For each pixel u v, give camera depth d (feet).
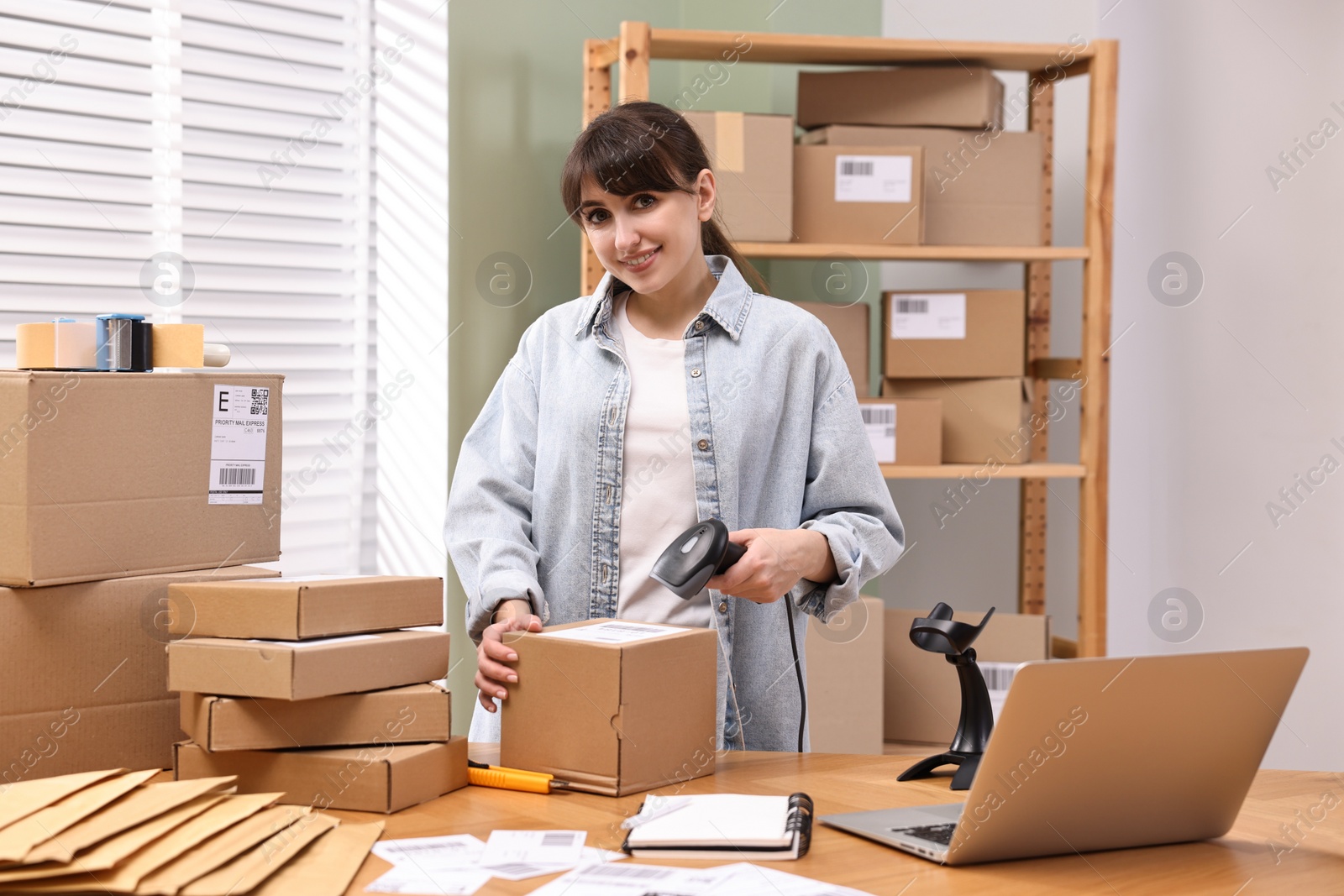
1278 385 7.84
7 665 3.38
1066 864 2.89
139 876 2.49
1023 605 8.59
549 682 3.44
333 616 3.30
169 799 2.90
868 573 4.35
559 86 7.55
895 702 7.48
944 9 8.62
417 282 7.18
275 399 4.06
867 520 4.46
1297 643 7.79
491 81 7.19
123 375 3.59
